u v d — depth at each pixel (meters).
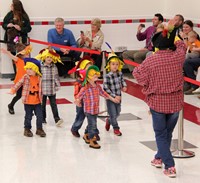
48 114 8.90
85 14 12.68
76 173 6.08
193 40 10.62
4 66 12.23
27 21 11.95
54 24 12.45
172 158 5.96
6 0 12.05
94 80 6.89
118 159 6.57
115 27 12.95
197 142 7.29
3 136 7.57
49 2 12.35
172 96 5.77
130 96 10.41
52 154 6.76
